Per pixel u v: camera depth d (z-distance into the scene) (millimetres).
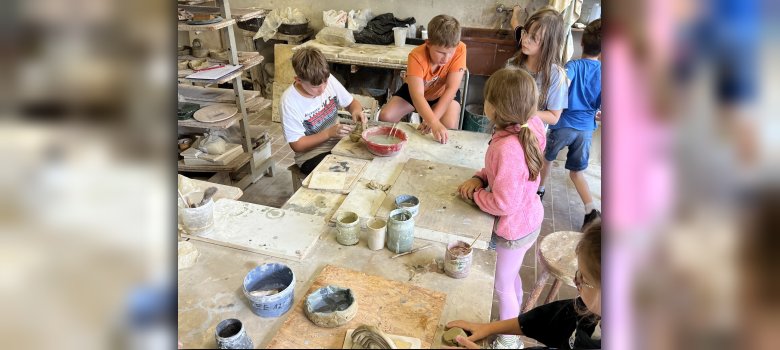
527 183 1456
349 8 4332
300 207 1483
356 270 1198
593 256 895
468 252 1186
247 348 941
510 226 1464
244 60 2961
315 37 4387
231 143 3135
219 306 1074
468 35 4051
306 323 1012
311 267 1213
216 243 1299
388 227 1276
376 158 1838
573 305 1124
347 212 1374
